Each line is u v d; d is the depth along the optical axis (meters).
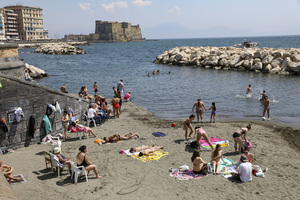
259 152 12.59
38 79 41.34
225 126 16.95
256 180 9.84
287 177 10.10
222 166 10.87
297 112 20.78
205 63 56.34
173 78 40.75
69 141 14.38
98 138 14.82
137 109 22.41
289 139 14.67
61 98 15.61
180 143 13.82
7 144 12.70
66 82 38.38
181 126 17.17
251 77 40.12
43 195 8.76
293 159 11.84
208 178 9.98
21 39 189.62
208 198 8.64
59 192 8.96
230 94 27.97
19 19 187.38
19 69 18.14
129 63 70.50
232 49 66.25
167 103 24.77
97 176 10.05
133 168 10.86
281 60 44.84
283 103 23.73
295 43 169.62
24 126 13.33
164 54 72.50
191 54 63.56
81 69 56.09
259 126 17.08
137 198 8.63
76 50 127.44
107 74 47.03
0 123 12.31
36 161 11.59
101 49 167.12
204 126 17.02
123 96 27.56
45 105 14.34
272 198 8.63
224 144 13.47
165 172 10.49
